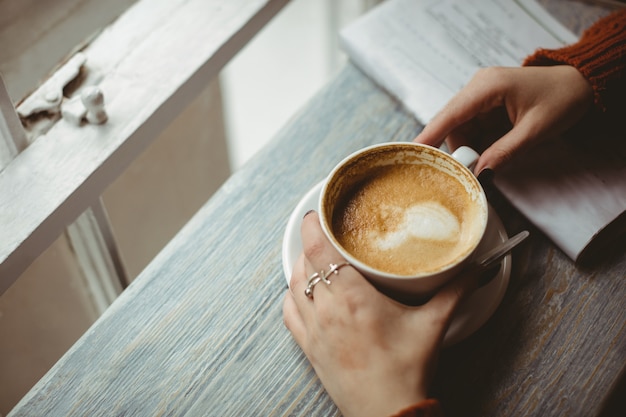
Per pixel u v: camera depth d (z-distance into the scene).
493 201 0.51
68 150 0.51
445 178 0.45
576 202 0.49
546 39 0.59
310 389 0.44
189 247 0.50
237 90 1.14
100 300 0.73
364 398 0.40
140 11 0.60
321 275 0.43
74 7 0.58
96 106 0.51
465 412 0.43
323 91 0.58
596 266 0.48
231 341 0.46
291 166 0.53
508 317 0.46
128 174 0.79
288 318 0.45
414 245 0.43
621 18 0.55
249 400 0.44
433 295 0.44
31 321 0.72
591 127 0.53
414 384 0.40
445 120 0.50
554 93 0.50
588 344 0.45
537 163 0.51
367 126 0.55
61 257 0.68
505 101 0.50
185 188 0.97
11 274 0.48
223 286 0.48
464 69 0.57
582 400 0.43
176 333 0.46
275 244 0.50
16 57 0.56
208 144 0.97
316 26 1.02
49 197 0.49
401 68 0.57
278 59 1.09
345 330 0.42
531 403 0.43
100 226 0.60
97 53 0.57
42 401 0.44
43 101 0.53
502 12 0.61
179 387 0.44
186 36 0.58
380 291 0.43
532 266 0.48
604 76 0.51
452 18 0.60
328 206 0.43
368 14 0.60
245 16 0.60
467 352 0.45
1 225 0.48
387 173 0.45
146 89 0.55
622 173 0.51
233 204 0.52
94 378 0.45
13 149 0.51
